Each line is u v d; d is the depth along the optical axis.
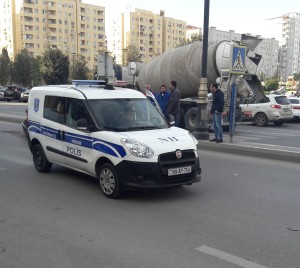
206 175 8.26
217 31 94.19
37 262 4.04
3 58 66.69
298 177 8.14
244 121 21.77
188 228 5.04
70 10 119.00
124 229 4.99
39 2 113.44
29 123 8.65
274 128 19.20
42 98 8.28
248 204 6.14
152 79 19.39
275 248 4.40
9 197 6.49
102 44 128.38
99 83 8.20
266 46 130.38
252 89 17.28
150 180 6.08
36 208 5.89
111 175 6.38
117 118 6.94
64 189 7.01
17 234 4.83
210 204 6.13
